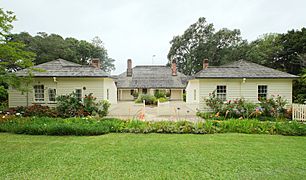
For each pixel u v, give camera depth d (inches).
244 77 534.6
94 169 161.0
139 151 209.2
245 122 327.0
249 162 178.4
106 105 524.7
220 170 160.4
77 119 354.3
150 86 1213.1
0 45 331.0
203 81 546.0
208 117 467.8
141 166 167.8
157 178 145.3
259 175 151.8
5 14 329.1
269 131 306.0
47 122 333.4
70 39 1599.4
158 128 314.2
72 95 514.9
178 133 305.4
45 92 541.6
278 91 549.6
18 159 183.2
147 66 1437.0
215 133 305.6
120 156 193.0
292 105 472.1
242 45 1617.9
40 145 230.2
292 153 204.5
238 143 243.1
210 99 528.1
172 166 168.2
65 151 207.8
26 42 1194.0
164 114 545.3
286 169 163.3
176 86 1211.9
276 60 1023.0
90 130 289.9
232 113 466.9
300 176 150.3
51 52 1233.4
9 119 345.4
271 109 479.8
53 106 539.2
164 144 237.1
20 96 538.3
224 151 210.1
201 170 160.2
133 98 1241.4
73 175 149.6
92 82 545.0
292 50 922.1
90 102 497.7
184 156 193.9
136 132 308.3
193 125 319.9
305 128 294.0
